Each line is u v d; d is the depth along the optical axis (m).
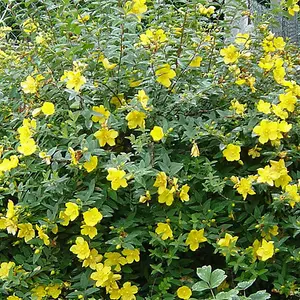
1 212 1.96
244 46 2.19
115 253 1.75
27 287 1.73
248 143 1.94
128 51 2.00
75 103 1.81
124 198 1.84
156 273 1.84
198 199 1.85
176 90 2.04
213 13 2.28
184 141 1.93
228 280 1.87
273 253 1.76
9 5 2.57
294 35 3.30
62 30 2.29
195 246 1.77
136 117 1.86
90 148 1.75
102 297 1.78
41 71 2.21
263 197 1.94
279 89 2.13
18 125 2.18
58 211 1.77
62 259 1.83
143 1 1.97
